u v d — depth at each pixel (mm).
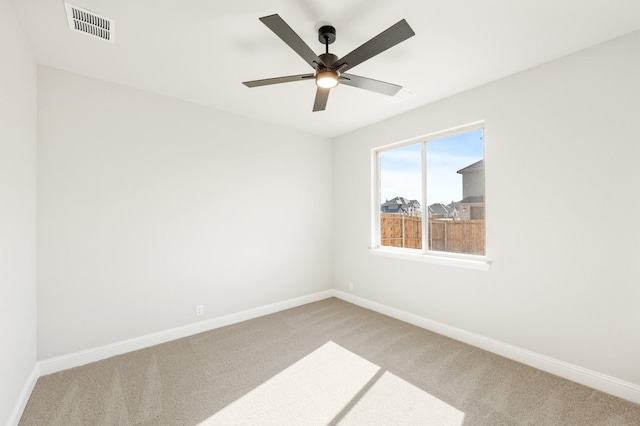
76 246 2375
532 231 2330
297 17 1738
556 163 2207
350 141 4035
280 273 3732
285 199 3793
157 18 1735
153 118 2770
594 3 1618
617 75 1943
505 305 2488
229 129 3285
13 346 1690
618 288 1943
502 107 2494
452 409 1827
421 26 1817
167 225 2844
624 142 1918
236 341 2812
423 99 2939
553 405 1850
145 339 2691
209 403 1897
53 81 2293
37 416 1762
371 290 3752
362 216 3875
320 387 2068
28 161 1997
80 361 2369
